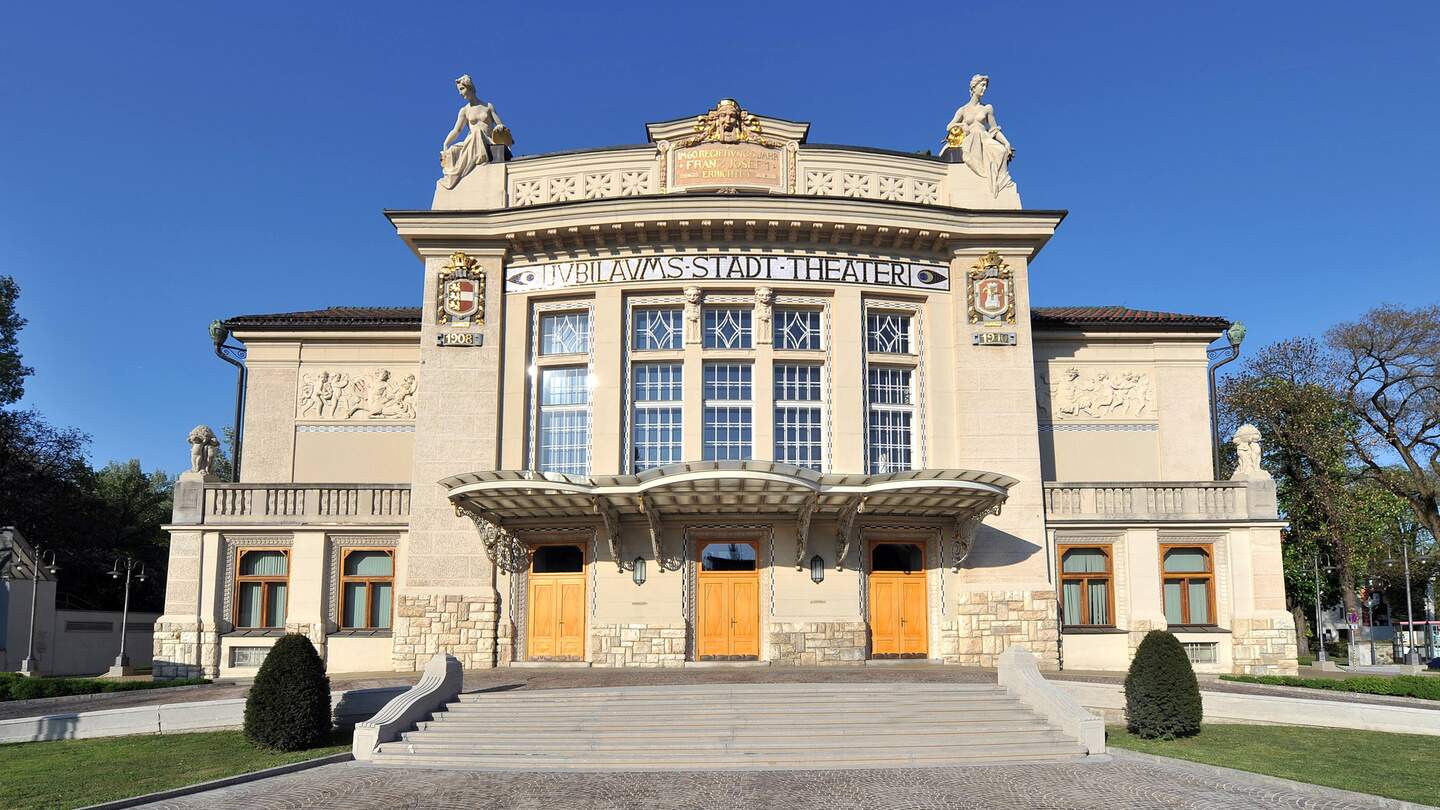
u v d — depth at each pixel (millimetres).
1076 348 32062
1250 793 14023
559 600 27250
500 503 25484
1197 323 31953
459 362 28234
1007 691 19734
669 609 26547
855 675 22516
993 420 28172
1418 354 44562
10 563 35812
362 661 27688
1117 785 14609
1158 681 18609
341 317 33062
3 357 46781
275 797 14086
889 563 27656
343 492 28547
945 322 28812
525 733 17594
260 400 31812
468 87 30297
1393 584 60938
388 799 13867
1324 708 19500
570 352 28703
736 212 27703
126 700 21984
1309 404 42812
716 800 13742
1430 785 14234
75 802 13797
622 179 29281
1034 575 27359
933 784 14734
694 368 27766
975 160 29875
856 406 27734
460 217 28594
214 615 28047
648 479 23469
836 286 28250
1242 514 28453
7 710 20906
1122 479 31375
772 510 26609
